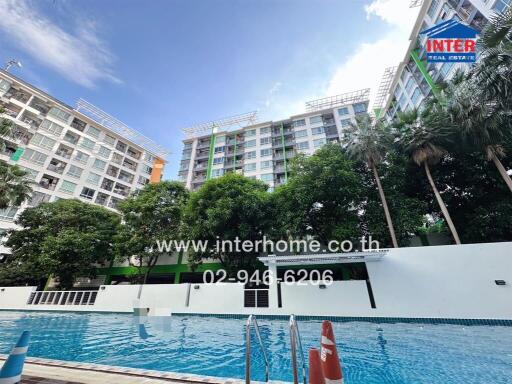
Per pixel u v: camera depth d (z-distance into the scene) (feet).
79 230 64.75
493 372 14.33
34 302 48.42
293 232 47.65
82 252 58.65
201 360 17.42
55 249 55.26
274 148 127.34
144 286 43.37
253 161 127.44
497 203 44.50
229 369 15.67
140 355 18.57
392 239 42.34
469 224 46.62
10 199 56.18
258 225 50.60
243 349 20.35
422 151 45.39
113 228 70.90
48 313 44.16
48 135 101.24
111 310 43.01
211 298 39.11
